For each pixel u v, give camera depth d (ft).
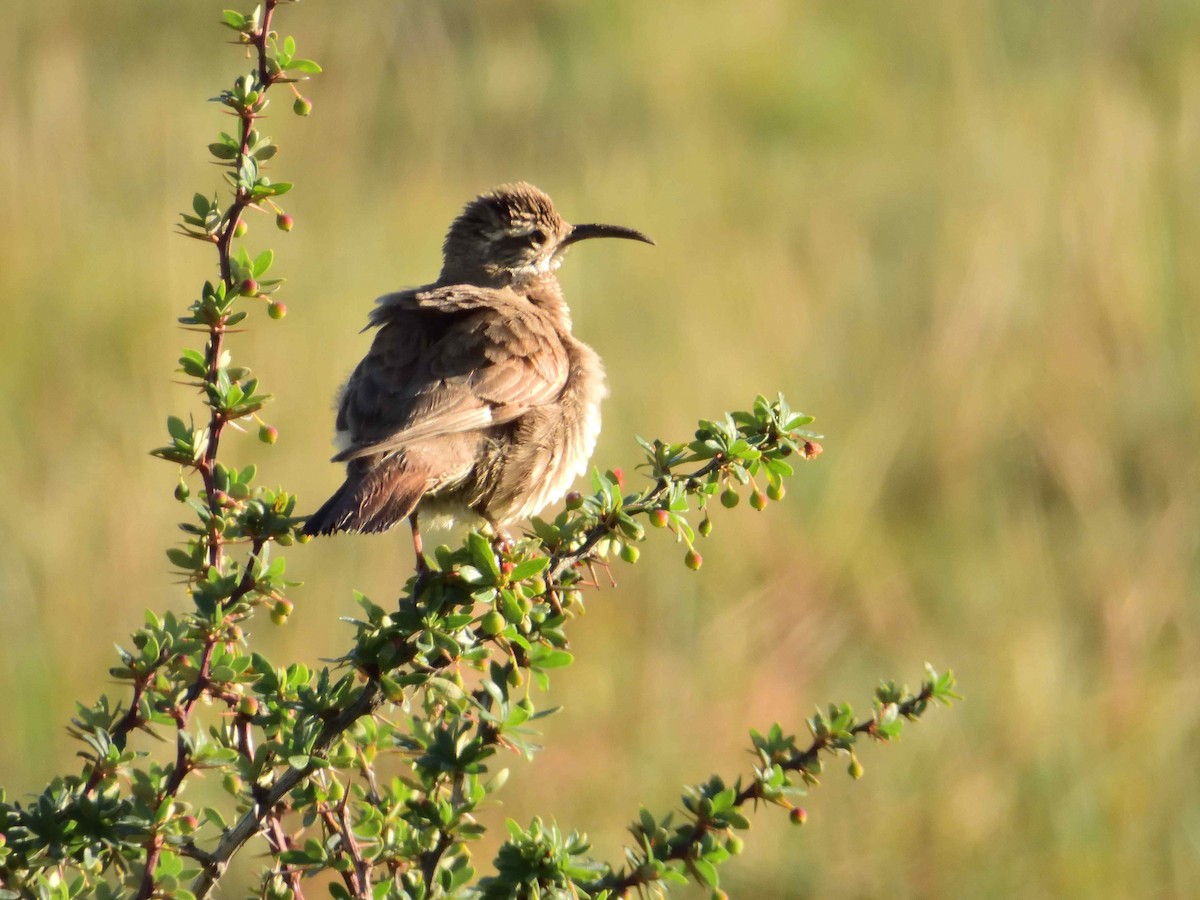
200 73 85.92
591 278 65.10
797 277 64.28
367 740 22.33
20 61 74.74
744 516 49.73
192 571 22.79
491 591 21.86
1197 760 41.22
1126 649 44.98
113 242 63.31
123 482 49.03
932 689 24.26
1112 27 84.48
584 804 40.37
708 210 72.79
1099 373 55.62
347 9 85.56
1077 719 42.06
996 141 73.20
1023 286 58.90
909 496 52.80
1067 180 64.69
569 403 31.78
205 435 23.08
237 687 22.02
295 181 72.13
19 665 43.04
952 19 88.07
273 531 22.71
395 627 21.22
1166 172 65.26
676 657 45.98
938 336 57.16
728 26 91.61
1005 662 44.39
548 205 37.78
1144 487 52.29
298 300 60.23
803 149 82.48
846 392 55.93
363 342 57.31
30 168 66.08
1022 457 53.31
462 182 77.61
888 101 85.46
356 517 26.45
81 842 20.77
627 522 22.90
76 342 56.75
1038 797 39.78
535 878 20.95
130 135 74.49
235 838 21.22
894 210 71.87
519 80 86.43
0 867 20.62
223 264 23.07
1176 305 58.29
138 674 21.81
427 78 84.23
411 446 28.30
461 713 21.27
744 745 42.73
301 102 23.02
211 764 21.50
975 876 37.86
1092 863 38.27
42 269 60.18
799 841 38.73
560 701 43.73
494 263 37.32
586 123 83.56
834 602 48.01
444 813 21.44
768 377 56.34
